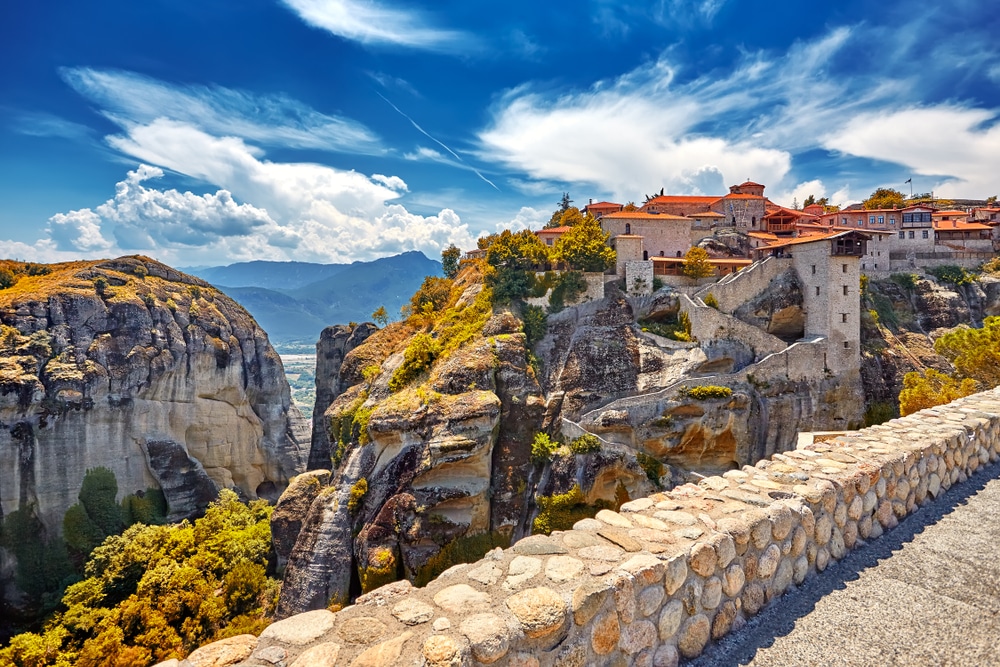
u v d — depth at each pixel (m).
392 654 5.14
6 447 66.19
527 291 62.81
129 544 56.84
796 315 56.56
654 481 48.62
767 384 50.44
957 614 6.48
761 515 7.38
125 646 41.28
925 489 10.11
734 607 6.86
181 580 48.22
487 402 48.12
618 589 5.90
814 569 7.86
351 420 59.97
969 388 34.19
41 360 70.50
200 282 96.81
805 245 55.56
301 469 100.38
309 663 5.19
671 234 74.69
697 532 7.05
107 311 77.94
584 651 5.68
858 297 53.41
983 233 74.94
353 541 48.97
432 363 56.25
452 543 45.72
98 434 73.38
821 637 6.34
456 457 46.28
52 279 79.81
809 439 13.11
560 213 115.00
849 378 52.88
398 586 6.70
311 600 47.41
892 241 75.50
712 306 58.97
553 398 53.66
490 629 5.29
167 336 82.38
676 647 6.34
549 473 48.56
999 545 8.13
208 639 44.97
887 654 5.88
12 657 43.50
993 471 11.52
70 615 48.19
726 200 84.88
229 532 60.44
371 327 93.62
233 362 91.81
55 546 68.56
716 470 51.06
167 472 79.38
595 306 61.78
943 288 65.00
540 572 6.32
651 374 54.50
